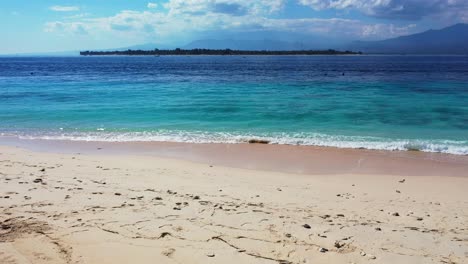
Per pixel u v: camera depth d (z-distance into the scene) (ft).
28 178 26.66
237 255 14.99
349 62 441.27
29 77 177.37
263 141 46.60
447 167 35.19
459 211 22.33
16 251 14.69
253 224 18.34
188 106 75.66
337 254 15.48
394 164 36.35
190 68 282.56
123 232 16.71
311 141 46.62
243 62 437.99
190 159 37.93
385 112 68.08
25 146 43.98
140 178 28.60
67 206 19.98
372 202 23.95
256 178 30.30
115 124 58.49
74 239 15.85
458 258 15.53
